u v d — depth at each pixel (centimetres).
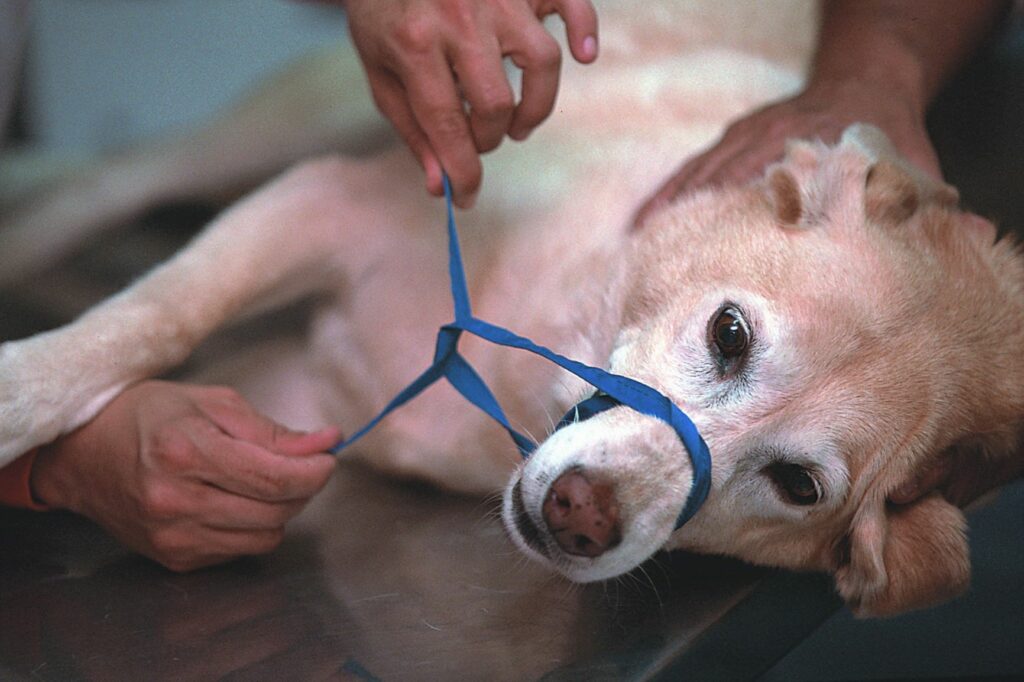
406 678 190
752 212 251
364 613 214
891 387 230
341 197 303
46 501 237
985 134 377
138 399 232
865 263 235
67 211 379
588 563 214
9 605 211
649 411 221
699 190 267
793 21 368
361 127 371
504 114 228
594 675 194
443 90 226
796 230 242
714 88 336
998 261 256
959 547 238
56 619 206
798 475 233
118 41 538
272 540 230
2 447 223
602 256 273
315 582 227
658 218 265
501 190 299
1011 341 245
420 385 233
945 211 258
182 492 219
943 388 235
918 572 238
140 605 213
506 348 273
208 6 561
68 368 233
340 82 377
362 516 268
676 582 240
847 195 244
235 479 218
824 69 301
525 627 212
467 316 230
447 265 295
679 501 218
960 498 256
